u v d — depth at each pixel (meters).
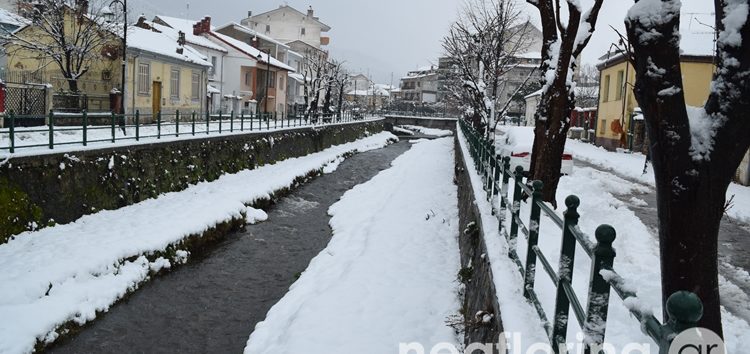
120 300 10.56
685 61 26.41
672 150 3.63
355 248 13.07
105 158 14.96
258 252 14.25
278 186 21.25
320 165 28.36
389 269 10.97
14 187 11.89
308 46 71.38
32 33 25.78
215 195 18.08
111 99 25.92
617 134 31.62
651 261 8.06
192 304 10.76
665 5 3.52
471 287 8.32
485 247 7.50
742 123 3.54
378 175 27.00
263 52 54.19
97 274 10.79
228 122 28.30
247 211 17.44
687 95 26.64
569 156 18.06
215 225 15.20
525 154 17.70
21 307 8.98
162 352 8.81
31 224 12.12
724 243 10.39
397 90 102.31
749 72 3.47
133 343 9.06
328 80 52.12
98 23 25.92
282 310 9.85
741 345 5.02
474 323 6.61
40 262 10.48
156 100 30.28
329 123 38.75
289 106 55.91
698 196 3.63
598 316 3.29
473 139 17.66
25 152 12.48
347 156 35.78
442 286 9.97
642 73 3.68
